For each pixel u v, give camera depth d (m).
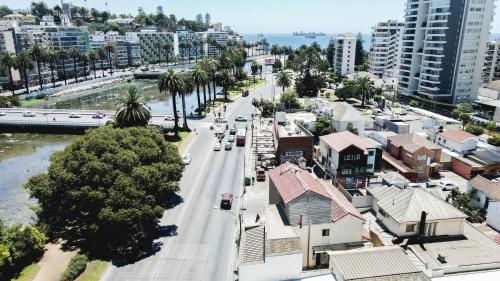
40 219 57.44
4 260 45.66
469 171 78.12
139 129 63.94
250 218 60.19
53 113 138.12
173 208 65.44
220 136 106.38
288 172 53.03
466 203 60.22
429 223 46.47
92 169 51.12
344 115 103.00
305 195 44.75
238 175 81.06
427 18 156.88
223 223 60.28
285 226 43.88
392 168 81.44
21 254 48.28
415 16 163.88
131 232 50.94
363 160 72.69
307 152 83.75
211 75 159.50
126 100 88.88
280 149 83.00
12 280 45.78
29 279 46.16
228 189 73.75
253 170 83.75
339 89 170.88
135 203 50.12
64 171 52.22
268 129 106.69
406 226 46.75
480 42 146.25
